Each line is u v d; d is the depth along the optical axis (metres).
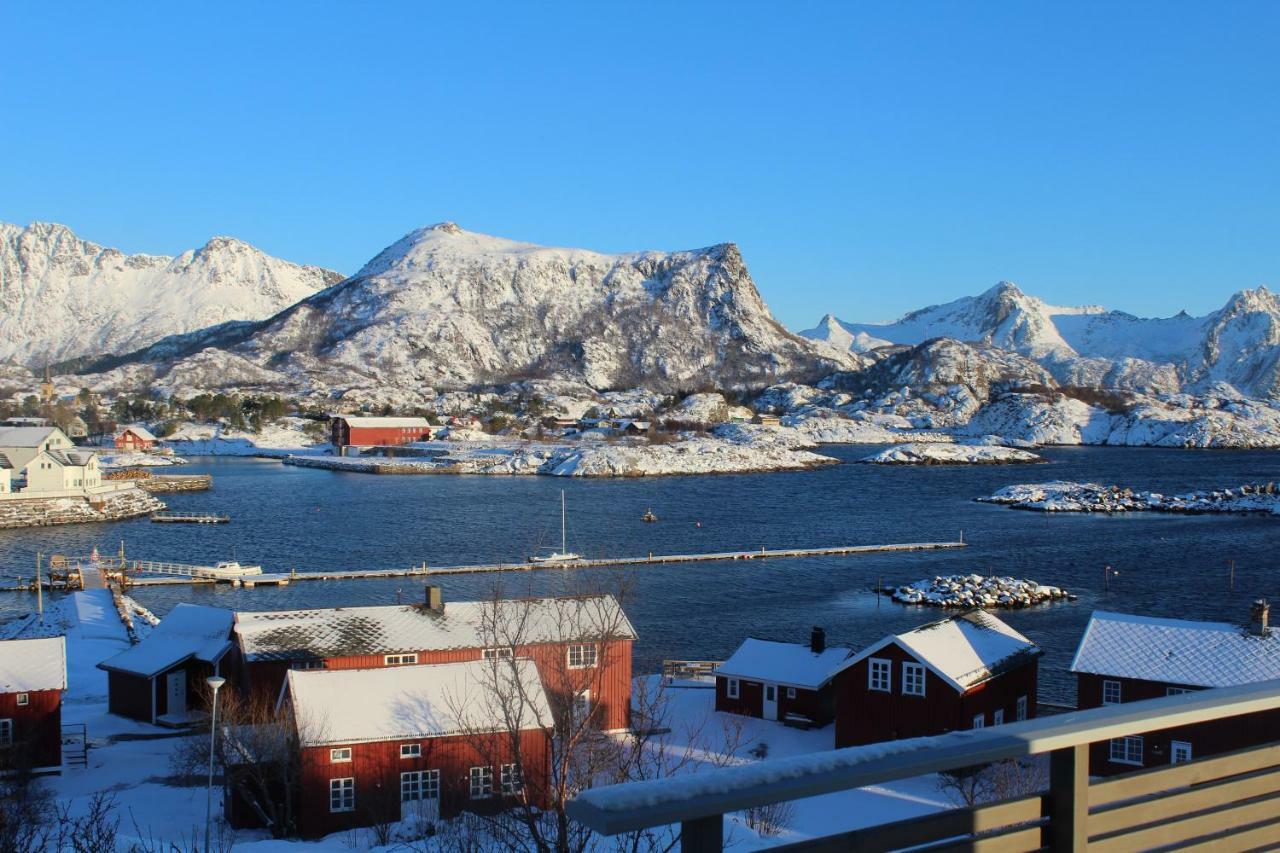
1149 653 39.62
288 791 30.92
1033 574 82.38
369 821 31.39
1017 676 42.66
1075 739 5.17
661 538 102.94
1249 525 113.06
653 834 14.60
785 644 46.59
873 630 63.34
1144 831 5.52
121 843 24.38
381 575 82.62
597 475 177.38
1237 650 38.59
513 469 184.38
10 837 20.38
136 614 67.19
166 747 41.59
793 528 110.44
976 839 5.18
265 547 97.69
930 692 38.81
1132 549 95.50
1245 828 5.87
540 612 42.56
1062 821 5.24
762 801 4.57
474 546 97.94
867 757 4.81
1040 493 137.25
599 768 21.45
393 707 32.44
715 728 43.16
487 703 30.12
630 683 41.50
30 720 37.53
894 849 5.03
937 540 101.62
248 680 40.75
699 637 61.78
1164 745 35.28
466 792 31.86
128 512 119.50
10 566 87.44
